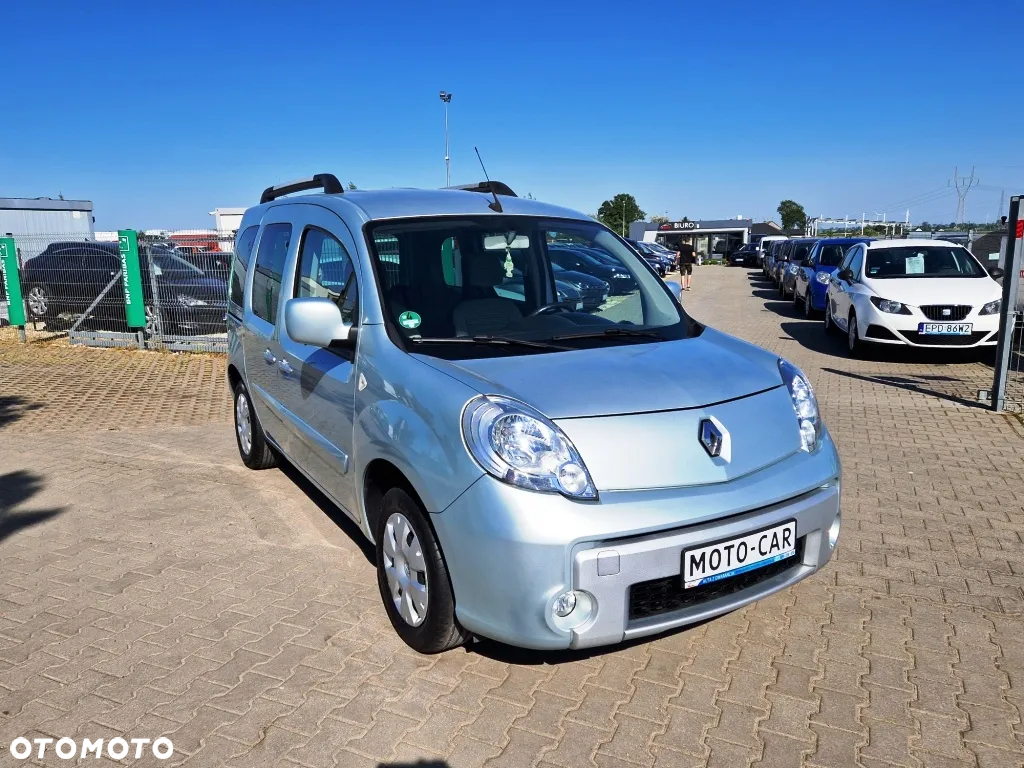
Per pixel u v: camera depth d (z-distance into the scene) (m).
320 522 4.82
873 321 10.72
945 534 4.54
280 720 2.86
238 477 5.74
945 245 12.02
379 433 3.20
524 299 3.81
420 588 3.14
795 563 3.14
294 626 3.53
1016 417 7.33
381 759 2.64
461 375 3.01
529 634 2.67
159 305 12.44
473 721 2.84
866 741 2.73
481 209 4.10
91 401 8.78
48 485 5.66
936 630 3.47
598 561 2.63
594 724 2.82
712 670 3.16
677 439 2.85
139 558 4.33
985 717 2.86
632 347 3.42
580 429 2.77
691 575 2.77
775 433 3.11
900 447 6.34
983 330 10.23
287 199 4.94
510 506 2.64
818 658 3.25
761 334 14.38
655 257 35.69
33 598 3.86
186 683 3.10
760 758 2.64
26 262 13.73
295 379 4.25
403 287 3.57
